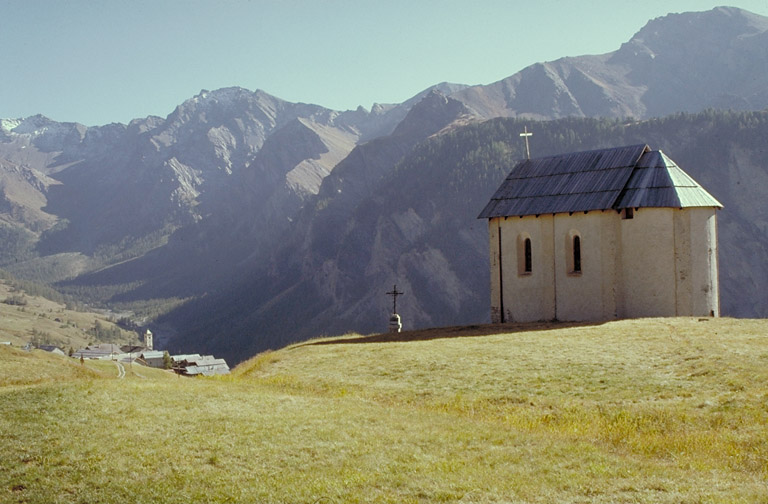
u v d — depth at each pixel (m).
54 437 28.61
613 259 59.44
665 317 55.81
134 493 23.81
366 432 29.14
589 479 23.77
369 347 52.25
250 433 28.89
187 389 37.16
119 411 31.83
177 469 25.42
